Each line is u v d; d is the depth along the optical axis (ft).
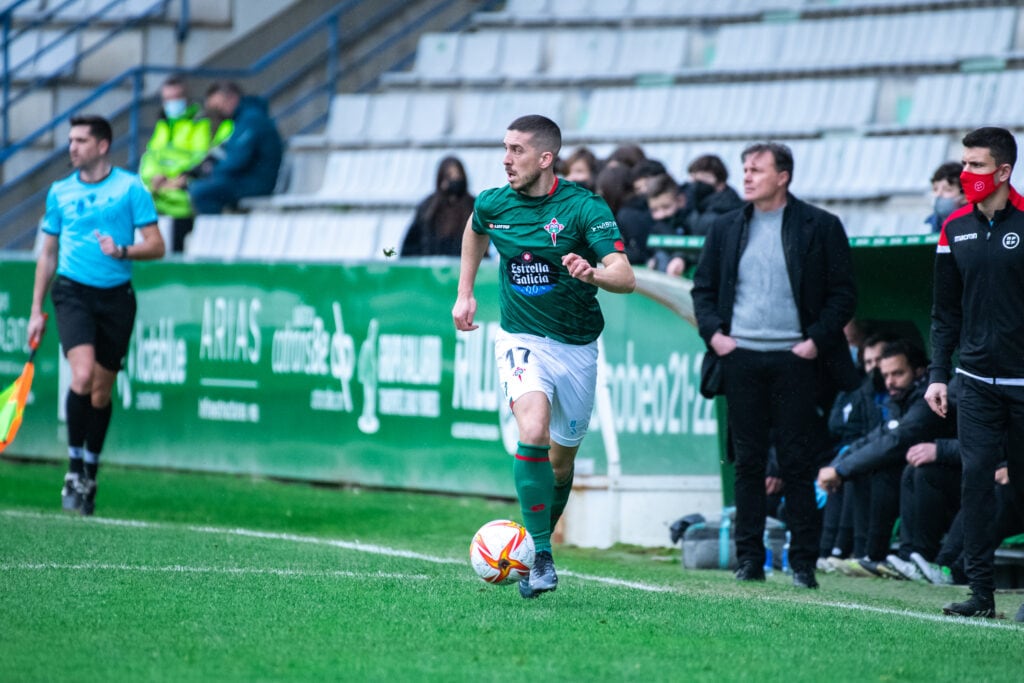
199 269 111.75
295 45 169.37
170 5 171.42
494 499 95.30
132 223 85.81
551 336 55.31
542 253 54.54
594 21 161.48
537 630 49.49
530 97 152.87
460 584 59.52
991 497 58.90
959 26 135.74
